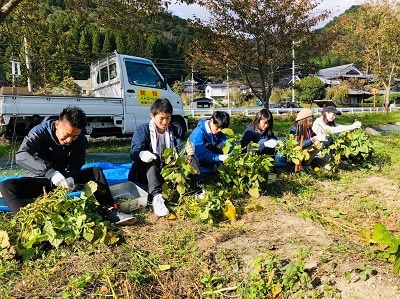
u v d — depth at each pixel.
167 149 3.83
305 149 5.34
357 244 3.13
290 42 14.73
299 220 3.62
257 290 2.53
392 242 2.63
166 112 3.99
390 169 5.98
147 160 3.92
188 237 3.23
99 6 9.95
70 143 3.63
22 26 10.88
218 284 2.65
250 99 50.56
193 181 4.12
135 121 10.25
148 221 3.59
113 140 11.39
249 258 2.88
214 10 14.17
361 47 28.70
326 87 51.28
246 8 13.80
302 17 14.27
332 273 2.65
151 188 3.86
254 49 14.96
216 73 16.59
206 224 3.51
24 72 11.19
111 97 9.84
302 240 3.13
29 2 10.71
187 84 69.62
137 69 10.34
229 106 43.09
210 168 4.83
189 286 2.63
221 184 4.41
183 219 3.63
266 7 13.95
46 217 3.00
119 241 3.16
